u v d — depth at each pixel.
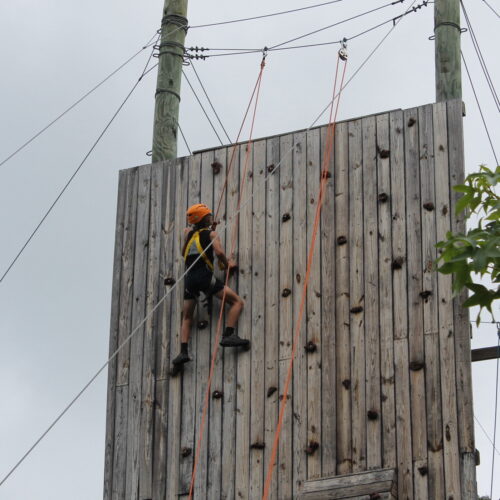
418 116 18.59
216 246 18.86
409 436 16.81
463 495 16.23
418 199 18.11
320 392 17.64
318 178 18.95
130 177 20.55
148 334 19.30
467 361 16.89
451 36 20.36
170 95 21.88
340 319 17.92
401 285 17.72
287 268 18.64
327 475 17.11
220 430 18.17
